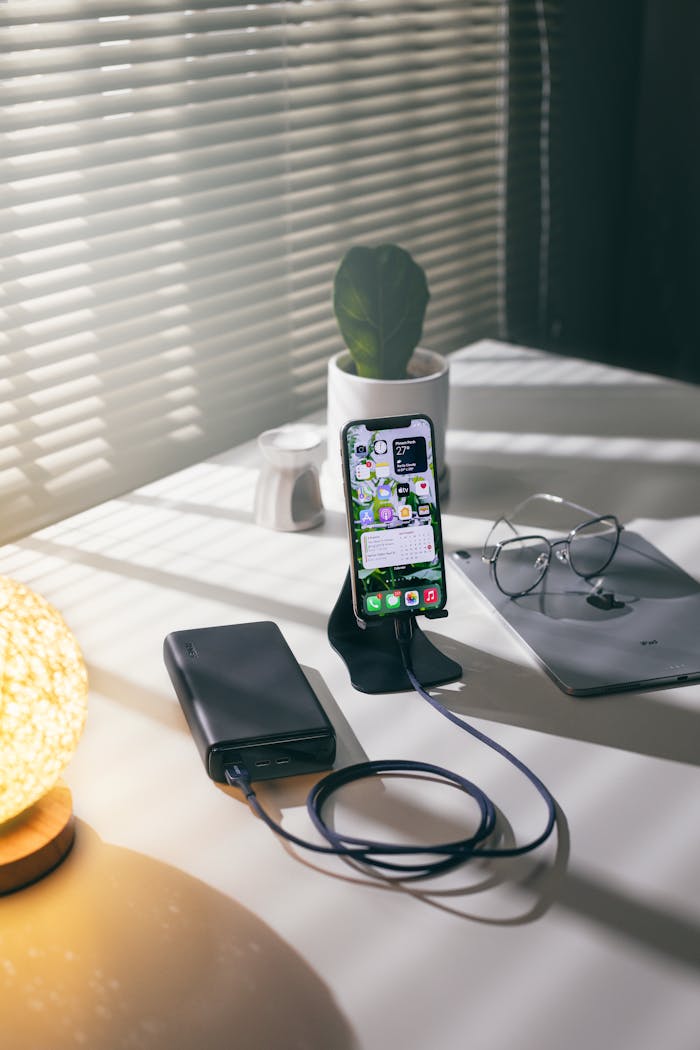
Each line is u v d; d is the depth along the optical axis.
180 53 1.57
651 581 1.14
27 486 1.55
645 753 0.89
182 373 1.74
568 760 0.88
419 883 0.76
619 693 0.97
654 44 2.41
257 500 1.24
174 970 0.68
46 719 0.71
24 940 0.70
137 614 1.07
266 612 1.08
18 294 1.47
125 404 1.66
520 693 0.97
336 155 1.89
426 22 1.99
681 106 2.42
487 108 2.18
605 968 0.69
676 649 1.02
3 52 1.36
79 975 0.68
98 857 0.77
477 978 0.68
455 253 2.23
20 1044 0.63
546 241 2.41
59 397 1.56
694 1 2.31
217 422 1.83
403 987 0.67
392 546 0.98
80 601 1.08
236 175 1.72
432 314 2.21
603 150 2.45
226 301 1.77
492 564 1.15
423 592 0.98
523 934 0.72
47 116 1.44
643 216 2.58
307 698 0.90
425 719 0.93
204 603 1.09
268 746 0.85
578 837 0.80
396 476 0.98
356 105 1.92
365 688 0.96
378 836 0.80
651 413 1.59
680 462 1.43
